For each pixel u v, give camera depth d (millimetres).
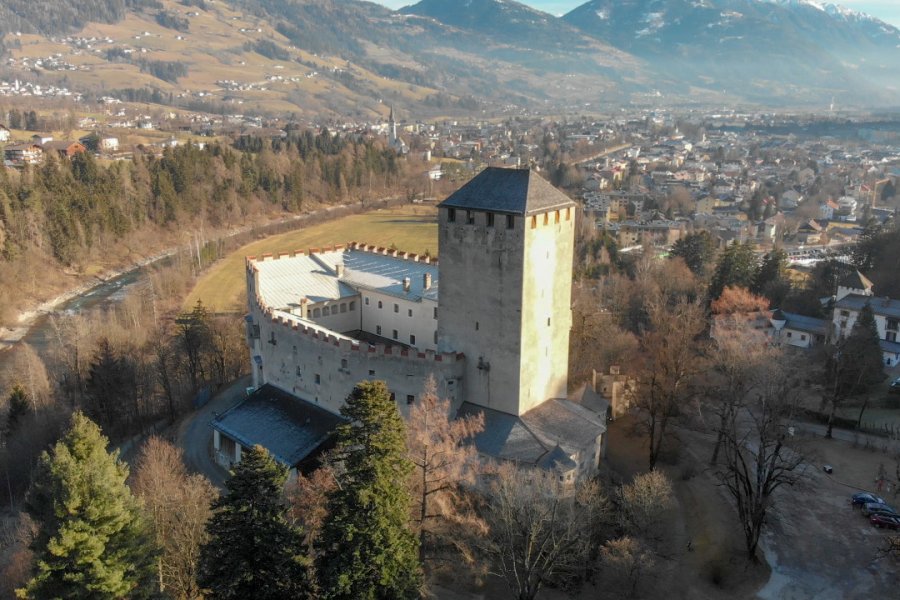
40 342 163500
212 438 105938
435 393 82062
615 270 183625
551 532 67938
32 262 193250
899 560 75250
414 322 106312
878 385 122000
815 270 184375
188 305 176625
